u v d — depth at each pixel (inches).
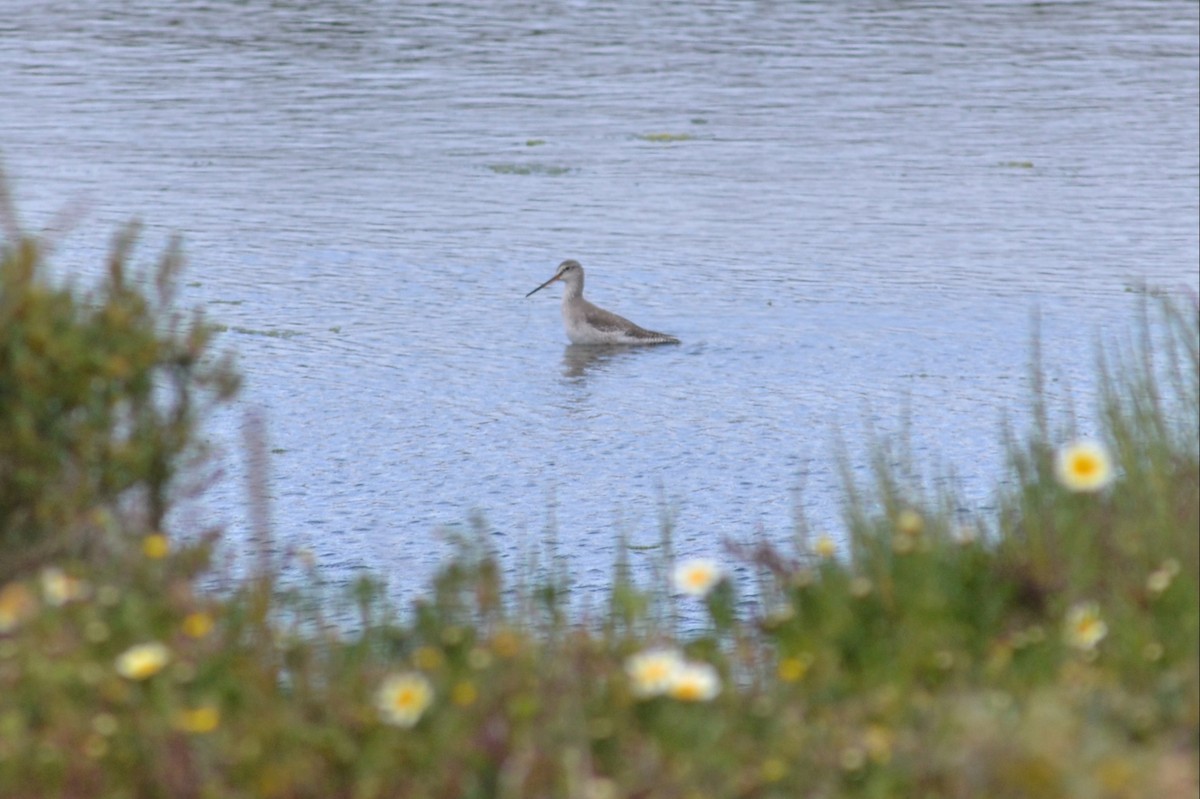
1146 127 1505.9
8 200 490.6
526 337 906.7
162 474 343.9
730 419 765.3
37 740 260.4
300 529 593.9
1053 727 251.4
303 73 1656.0
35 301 326.6
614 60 1764.3
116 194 1169.4
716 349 892.6
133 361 334.3
